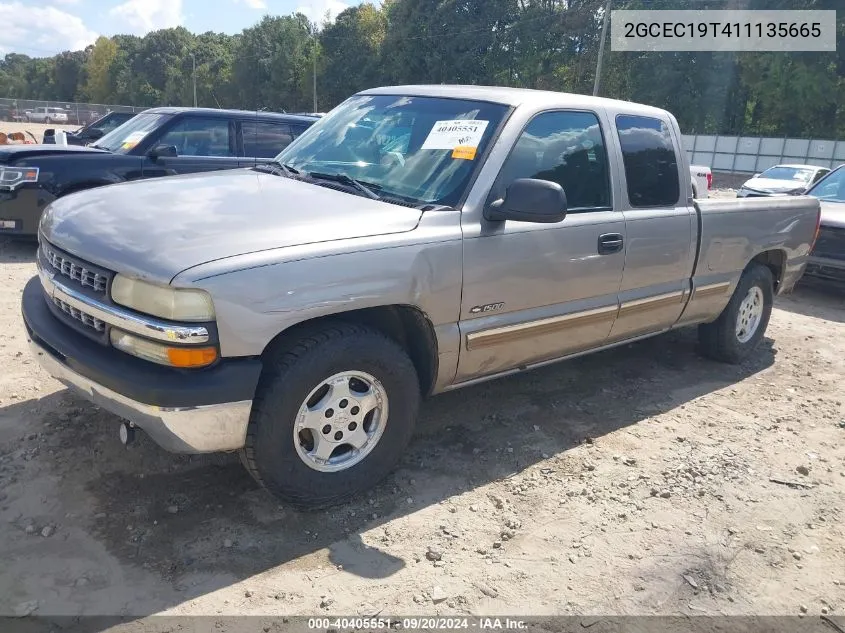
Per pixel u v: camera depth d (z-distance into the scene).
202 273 2.57
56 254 3.05
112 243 2.81
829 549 3.16
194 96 85.25
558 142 3.83
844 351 6.21
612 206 4.08
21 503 2.99
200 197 3.24
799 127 40.53
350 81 65.31
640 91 45.25
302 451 2.97
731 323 5.30
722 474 3.75
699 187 8.60
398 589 2.67
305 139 4.24
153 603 2.50
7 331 5.01
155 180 3.64
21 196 7.36
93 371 2.71
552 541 3.05
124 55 100.38
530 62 51.91
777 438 4.26
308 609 2.53
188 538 2.86
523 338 3.72
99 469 3.28
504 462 3.70
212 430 2.67
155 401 2.57
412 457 3.67
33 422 3.65
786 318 7.34
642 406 4.60
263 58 79.75
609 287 4.11
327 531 2.99
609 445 3.99
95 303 2.77
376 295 2.97
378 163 3.70
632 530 3.18
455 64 53.62
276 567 2.74
